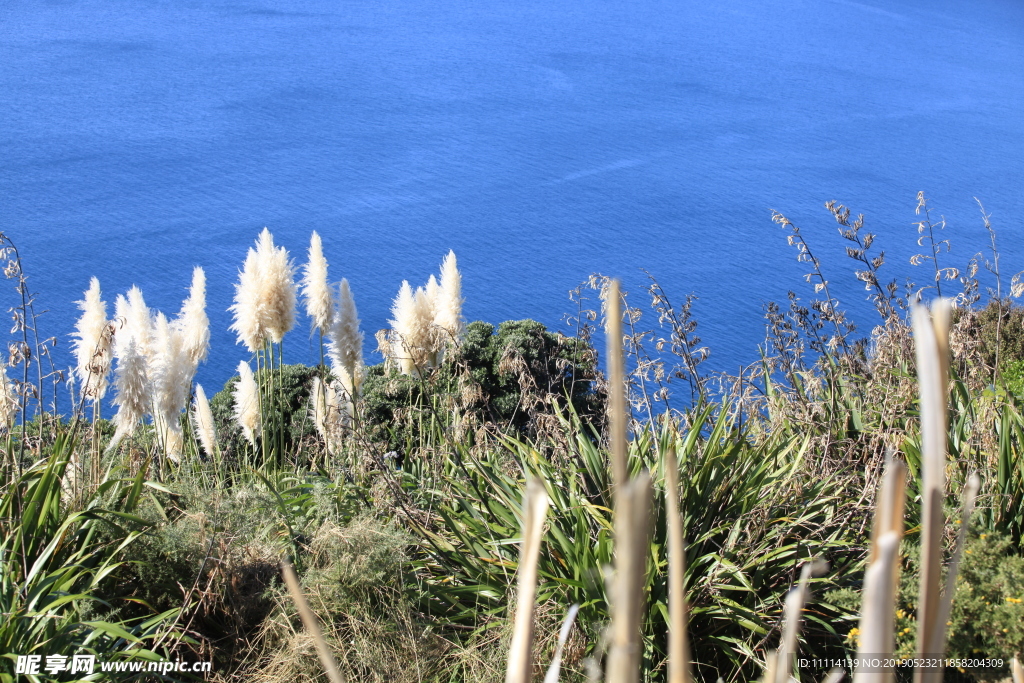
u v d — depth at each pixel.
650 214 93.56
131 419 5.33
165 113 130.62
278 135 123.94
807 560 3.82
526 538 0.76
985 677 3.35
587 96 148.00
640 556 0.58
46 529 4.01
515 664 0.74
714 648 3.81
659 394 5.20
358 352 7.02
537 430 5.24
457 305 6.94
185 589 3.84
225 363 53.44
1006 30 196.62
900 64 167.50
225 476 5.80
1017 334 8.13
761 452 4.64
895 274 66.06
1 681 3.20
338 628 3.82
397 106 140.88
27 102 129.38
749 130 127.25
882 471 4.51
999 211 89.12
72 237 81.81
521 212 95.06
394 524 4.48
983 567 3.69
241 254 80.88
